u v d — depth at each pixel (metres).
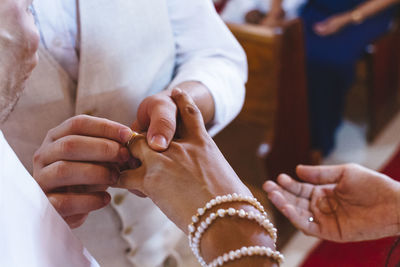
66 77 0.58
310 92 1.74
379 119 1.82
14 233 0.38
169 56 0.66
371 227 0.61
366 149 1.79
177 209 0.46
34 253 0.39
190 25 0.67
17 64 0.42
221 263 0.42
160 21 0.62
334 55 1.75
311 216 0.64
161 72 0.65
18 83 0.43
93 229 0.66
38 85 0.56
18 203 0.39
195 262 0.85
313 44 1.79
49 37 0.56
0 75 0.41
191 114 0.51
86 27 0.56
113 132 0.50
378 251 0.73
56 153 0.50
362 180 0.62
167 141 0.49
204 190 0.45
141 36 0.60
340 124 1.84
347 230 0.62
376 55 1.69
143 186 0.48
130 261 0.72
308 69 1.75
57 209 0.50
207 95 0.61
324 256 0.88
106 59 0.58
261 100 1.33
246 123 1.40
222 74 0.64
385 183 0.61
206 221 0.43
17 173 0.40
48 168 0.50
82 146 0.49
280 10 1.67
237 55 0.69
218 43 0.67
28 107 0.57
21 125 0.57
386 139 1.82
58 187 0.52
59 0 0.55
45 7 0.54
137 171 0.49
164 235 0.76
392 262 0.56
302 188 0.65
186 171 0.47
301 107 1.42
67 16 0.56
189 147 0.49
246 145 1.46
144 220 0.70
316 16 1.83
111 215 0.67
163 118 0.50
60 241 0.43
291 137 1.44
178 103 0.52
